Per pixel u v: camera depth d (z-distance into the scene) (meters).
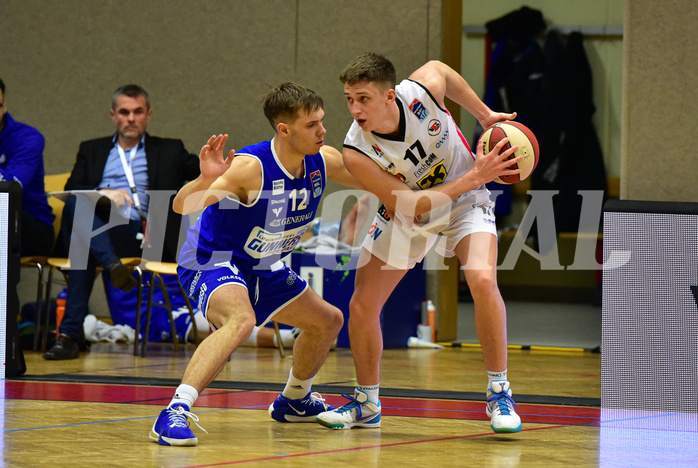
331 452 5.04
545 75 14.65
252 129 14.40
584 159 14.66
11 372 8.55
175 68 14.65
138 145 11.84
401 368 9.99
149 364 9.96
